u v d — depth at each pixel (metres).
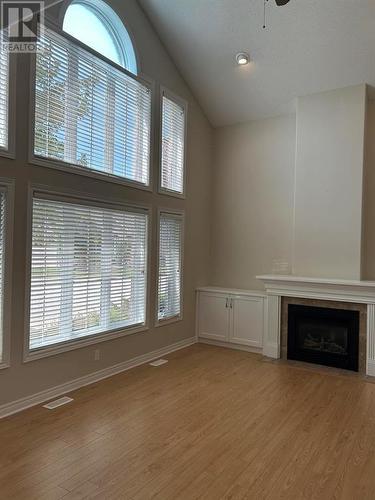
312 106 5.06
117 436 2.85
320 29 4.25
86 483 2.26
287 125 5.55
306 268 5.08
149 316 4.79
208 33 4.62
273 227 5.66
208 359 4.91
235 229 5.97
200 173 5.86
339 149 4.88
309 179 5.08
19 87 3.15
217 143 6.14
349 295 4.52
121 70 4.21
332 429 3.03
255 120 5.81
